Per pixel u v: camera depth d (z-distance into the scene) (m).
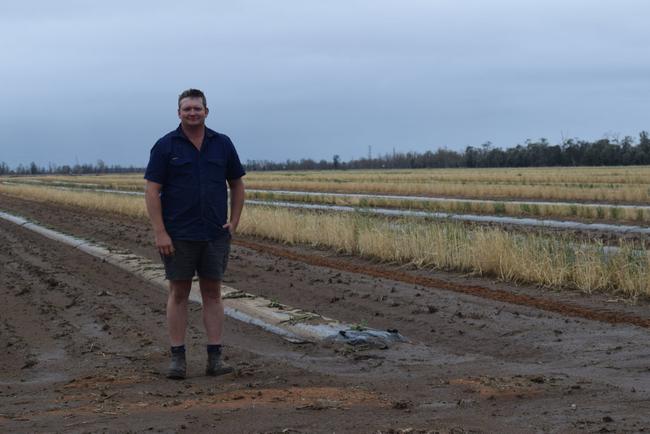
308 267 16.00
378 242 17.14
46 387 7.08
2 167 196.88
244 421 5.46
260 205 33.88
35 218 33.94
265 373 7.25
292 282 13.74
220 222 7.30
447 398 6.05
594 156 138.00
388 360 7.82
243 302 11.19
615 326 9.27
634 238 20.47
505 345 8.52
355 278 14.09
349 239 18.55
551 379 6.57
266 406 5.88
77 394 6.64
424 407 5.77
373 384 6.67
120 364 7.97
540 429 5.11
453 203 34.03
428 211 31.67
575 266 12.70
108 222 30.88
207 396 6.38
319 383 6.75
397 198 41.31
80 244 21.45
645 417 5.32
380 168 185.00
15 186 73.44
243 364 7.75
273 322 9.98
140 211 34.16
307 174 108.62
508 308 10.61
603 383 6.41
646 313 10.30
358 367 7.50
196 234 7.18
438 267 15.36
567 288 12.42
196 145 7.22
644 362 7.38
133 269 15.87
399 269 15.77
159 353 8.44
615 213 27.36
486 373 7.06
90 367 7.93
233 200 7.52
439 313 10.40
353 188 54.16
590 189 40.97
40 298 12.83
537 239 14.88
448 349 8.52
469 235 15.84
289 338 9.23
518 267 13.46
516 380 6.57
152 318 10.80
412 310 10.67
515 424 5.24
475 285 13.32
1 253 20.36
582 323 9.47
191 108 7.13
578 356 7.80
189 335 9.55
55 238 24.28
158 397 6.41
